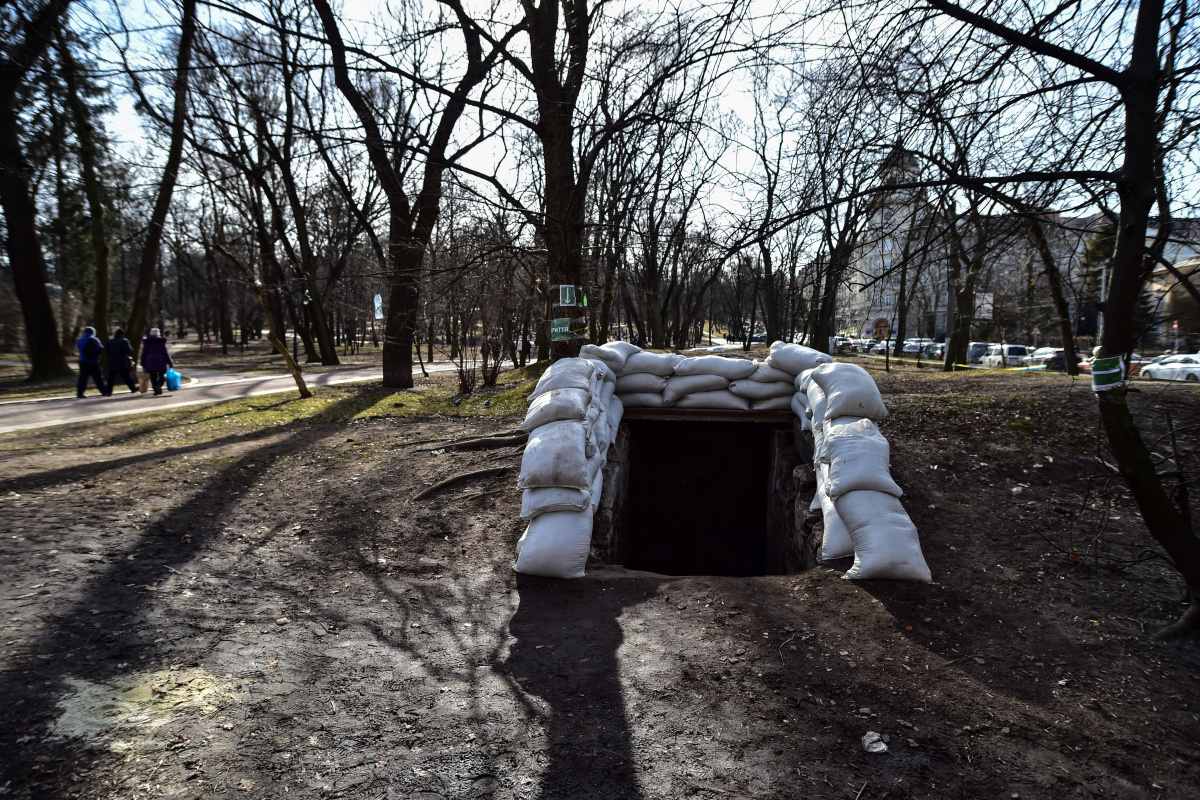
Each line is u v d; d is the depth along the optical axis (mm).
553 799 2469
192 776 2520
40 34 7246
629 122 6637
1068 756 2779
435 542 5391
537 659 3557
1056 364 17734
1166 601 4070
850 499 4641
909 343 32906
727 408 7629
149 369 14094
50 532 4848
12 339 27016
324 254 32844
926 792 2543
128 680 3139
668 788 2539
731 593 4387
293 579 4609
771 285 21656
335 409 11023
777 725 2953
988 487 5727
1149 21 2848
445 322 20953
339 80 8734
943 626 3852
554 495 4887
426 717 2990
